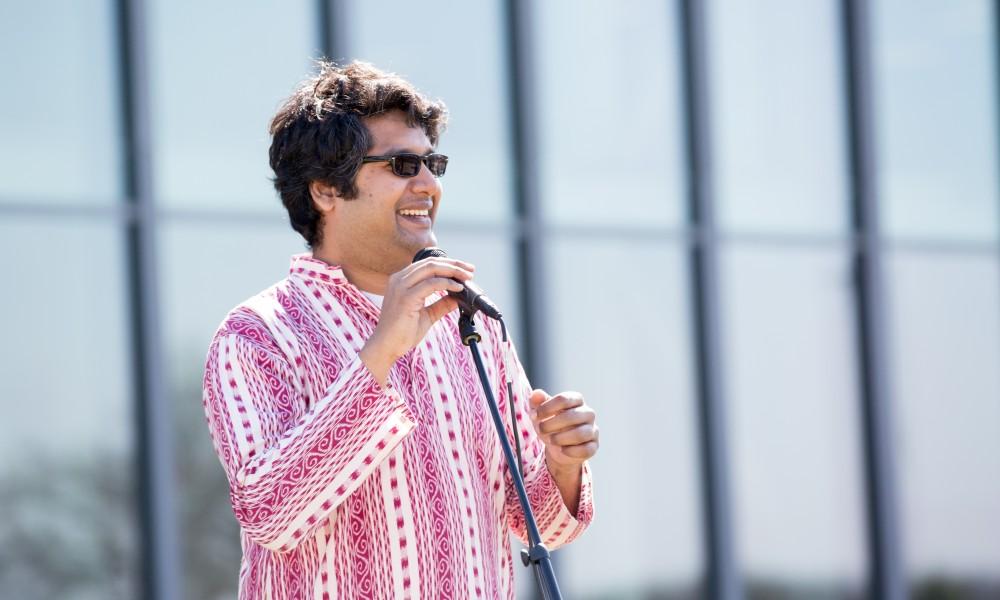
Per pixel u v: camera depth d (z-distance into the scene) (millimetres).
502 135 12805
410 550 4598
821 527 14430
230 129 11336
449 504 4695
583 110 13281
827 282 14656
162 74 11062
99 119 10812
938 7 15547
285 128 5055
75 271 10633
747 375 14094
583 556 12945
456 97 12562
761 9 14469
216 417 4586
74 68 10734
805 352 14469
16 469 10344
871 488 14789
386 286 4723
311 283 4930
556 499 5137
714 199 13961
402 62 12258
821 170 14688
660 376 13547
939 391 15297
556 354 12945
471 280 4609
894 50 15289
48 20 10648
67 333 10578
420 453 4691
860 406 14773
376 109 4980
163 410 10875
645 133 13625
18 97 10500
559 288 13039
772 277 14312
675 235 13719
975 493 15398
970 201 15609
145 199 10875
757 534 14031
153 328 10844
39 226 10508
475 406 4961
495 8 12805
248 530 4422
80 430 10609
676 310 13711
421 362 4863
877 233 14914
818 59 14750
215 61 11305
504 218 12742
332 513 4617
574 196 13180
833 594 14453
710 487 13727
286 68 11625
